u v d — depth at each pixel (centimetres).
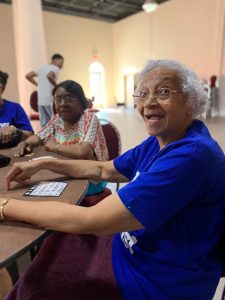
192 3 786
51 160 108
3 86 194
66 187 94
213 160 66
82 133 146
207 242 73
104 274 86
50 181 100
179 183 63
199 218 70
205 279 75
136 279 77
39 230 66
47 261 95
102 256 97
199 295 76
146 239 76
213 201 71
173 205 64
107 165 110
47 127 162
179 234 71
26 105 529
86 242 105
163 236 73
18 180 99
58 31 917
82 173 106
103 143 152
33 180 101
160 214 64
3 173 109
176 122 79
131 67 1012
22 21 485
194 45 806
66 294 79
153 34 913
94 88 1033
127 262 83
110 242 106
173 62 80
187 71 78
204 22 768
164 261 73
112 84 1088
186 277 72
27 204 71
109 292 79
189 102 77
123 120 678
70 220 66
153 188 63
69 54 953
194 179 64
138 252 79
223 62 735
